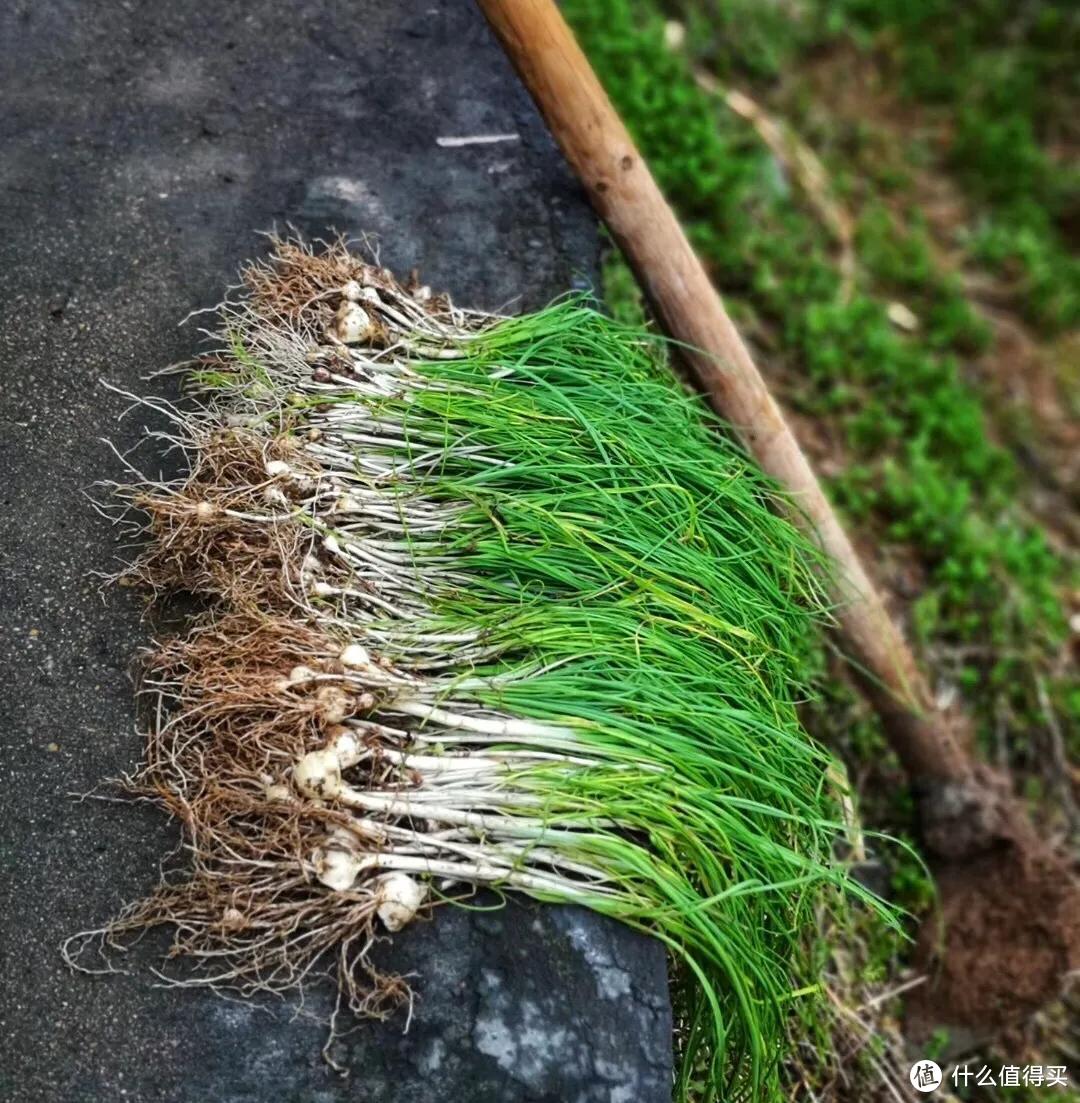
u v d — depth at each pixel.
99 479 1.87
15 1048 1.46
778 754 1.73
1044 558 3.48
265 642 1.64
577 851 1.56
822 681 2.71
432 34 2.51
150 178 2.19
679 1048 1.81
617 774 1.60
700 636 1.75
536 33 2.06
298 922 1.52
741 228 3.65
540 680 1.66
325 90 2.38
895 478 3.29
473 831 1.57
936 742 2.58
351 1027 1.50
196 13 2.42
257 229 2.17
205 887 1.54
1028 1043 2.45
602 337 2.00
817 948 2.23
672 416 1.94
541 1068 1.48
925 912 2.58
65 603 1.76
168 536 1.73
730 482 1.89
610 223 2.23
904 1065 2.37
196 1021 1.50
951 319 4.06
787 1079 2.12
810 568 2.21
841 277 3.93
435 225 2.24
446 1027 1.49
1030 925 2.46
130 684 1.71
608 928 1.57
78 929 1.54
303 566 1.73
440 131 2.37
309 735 1.59
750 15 4.42
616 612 1.72
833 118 4.51
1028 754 3.04
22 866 1.57
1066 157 4.91
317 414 1.87
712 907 1.57
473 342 1.98
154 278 2.08
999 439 3.95
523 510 1.76
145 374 1.98
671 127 3.53
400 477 1.84
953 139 4.74
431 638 1.71
